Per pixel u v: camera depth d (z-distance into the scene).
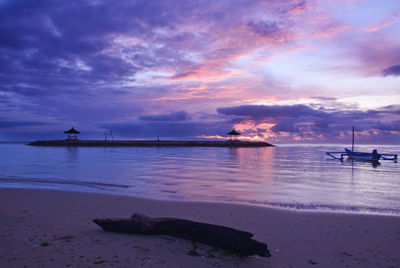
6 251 5.09
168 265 4.73
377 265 5.27
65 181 17.70
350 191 14.46
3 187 15.27
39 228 6.92
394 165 34.41
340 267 5.14
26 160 36.75
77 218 8.40
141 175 21.20
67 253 5.04
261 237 7.00
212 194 13.53
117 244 5.66
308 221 8.55
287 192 14.16
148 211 9.73
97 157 43.97
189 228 6.15
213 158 44.19
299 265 5.18
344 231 7.54
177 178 19.58
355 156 43.72
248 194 13.55
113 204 10.84
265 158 45.06
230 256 5.37
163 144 108.19
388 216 9.17
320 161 39.28
